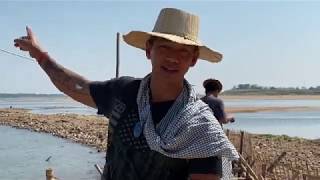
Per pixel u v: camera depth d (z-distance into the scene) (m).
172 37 2.70
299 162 25.02
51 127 53.31
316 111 125.06
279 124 77.38
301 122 83.25
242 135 17.17
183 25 2.78
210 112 2.71
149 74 2.86
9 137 45.88
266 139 37.03
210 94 7.61
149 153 2.65
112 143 2.83
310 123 80.69
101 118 67.12
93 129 49.34
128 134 2.74
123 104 2.84
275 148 31.41
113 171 2.79
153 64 2.80
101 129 49.41
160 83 2.76
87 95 3.12
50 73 3.26
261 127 70.38
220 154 2.59
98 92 3.06
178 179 2.66
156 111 2.75
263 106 152.25
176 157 2.60
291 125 75.50
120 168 2.74
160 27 2.80
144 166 2.67
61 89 3.26
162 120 2.70
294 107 145.88
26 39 3.37
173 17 2.78
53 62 3.31
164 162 2.63
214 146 2.58
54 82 3.26
